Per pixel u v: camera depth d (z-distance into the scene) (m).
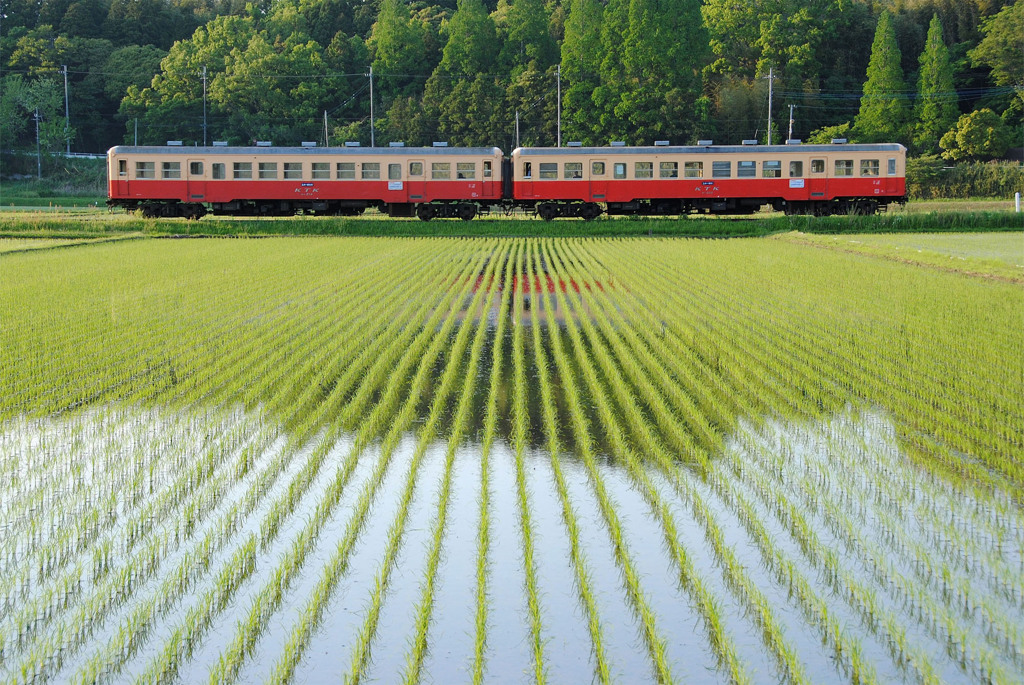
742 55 97.00
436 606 9.55
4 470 13.03
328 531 11.18
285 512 11.73
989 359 18.89
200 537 11.01
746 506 11.59
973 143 83.12
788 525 11.24
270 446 14.15
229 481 12.73
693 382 17.42
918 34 104.06
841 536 10.91
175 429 14.91
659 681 8.31
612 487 12.50
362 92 99.25
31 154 91.44
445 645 8.90
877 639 8.85
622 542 10.63
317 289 28.72
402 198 49.34
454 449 13.98
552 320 23.78
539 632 8.98
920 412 15.47
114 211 60.78
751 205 50.22
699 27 89.38
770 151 48.84
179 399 16.66
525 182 49.31
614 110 82.75
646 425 14.61
